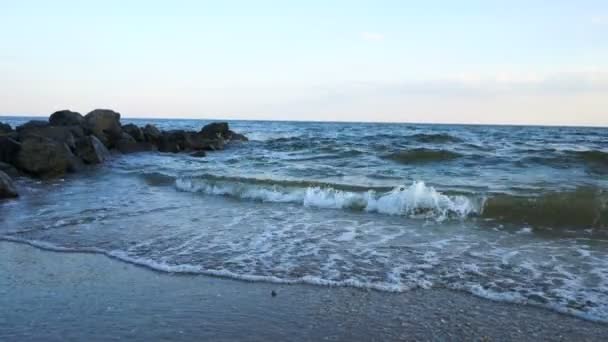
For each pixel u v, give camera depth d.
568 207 9.45
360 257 7.05
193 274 6.31
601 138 37.50
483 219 9.65
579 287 5.71
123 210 10.80
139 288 5.77
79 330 4.58
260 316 4.95
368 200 10.91
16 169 16.25
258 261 6.87
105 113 27.36
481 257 7.00
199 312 5.04
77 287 5.79
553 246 7.61
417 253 7.23
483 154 20.50
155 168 19.27
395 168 17.56
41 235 8.40
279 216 10.19
